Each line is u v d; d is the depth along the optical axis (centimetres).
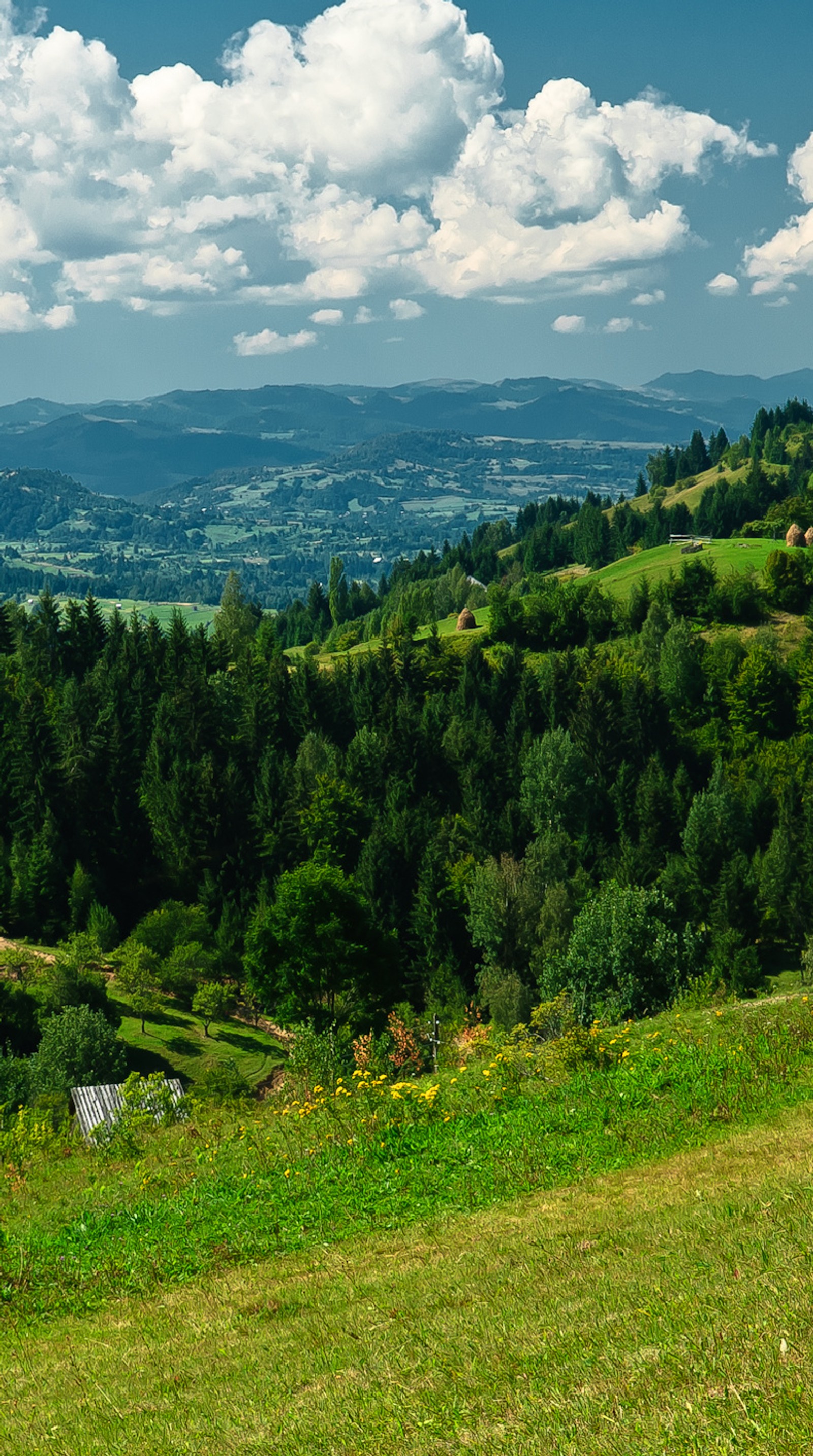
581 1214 1675
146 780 12388
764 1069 2306
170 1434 1102
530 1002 8350
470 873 10325
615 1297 1183
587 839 11862
